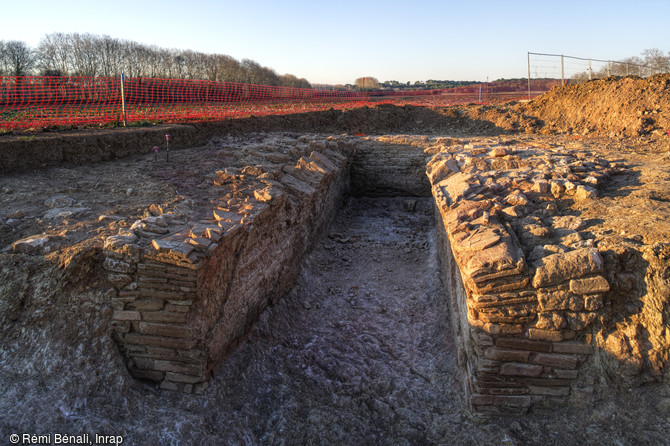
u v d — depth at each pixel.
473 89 36.09
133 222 4.79
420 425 4.41
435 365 5.32
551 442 3.80
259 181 6.75
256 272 5.46
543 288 3.88
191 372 4.07
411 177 11.77
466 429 4.13
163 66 27.39
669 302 3.77
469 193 5.76
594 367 3.87
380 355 5.69
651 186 5.71
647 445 3.49
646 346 3.76
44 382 3.56
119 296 3.97
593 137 14.20
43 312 3.82
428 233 9.70
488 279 3.93
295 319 6.34
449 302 6.13
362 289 7.47
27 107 11.98
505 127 16.61
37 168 6.75
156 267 3.85
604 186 6.03
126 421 3.62
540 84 28.25
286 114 14.50
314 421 4.27
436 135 16.73
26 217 4.79
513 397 4.02
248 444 3.97
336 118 16.73
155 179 6.62
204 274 4.01
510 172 6.52
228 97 19.39
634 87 15.27
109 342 3.95
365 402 4.75
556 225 4.79
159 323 3.97
